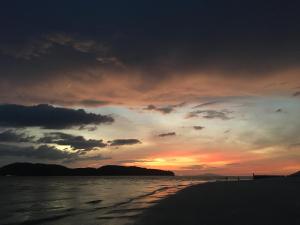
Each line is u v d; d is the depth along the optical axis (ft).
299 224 53.88
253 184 184.75
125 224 63.46
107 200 133.18
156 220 65.72
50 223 71.67
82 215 83.25
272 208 73.82
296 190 130.00
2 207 112.98
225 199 100.73
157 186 272.51
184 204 92.89
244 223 56.44
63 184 335.67
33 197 156.97
